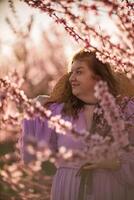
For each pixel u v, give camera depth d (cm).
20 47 778
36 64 820
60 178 353
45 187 521
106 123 342
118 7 289
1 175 508
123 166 343
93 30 302
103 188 344
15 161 532
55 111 361
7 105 313
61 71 830
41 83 806
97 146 295
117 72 360
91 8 281
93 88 352
